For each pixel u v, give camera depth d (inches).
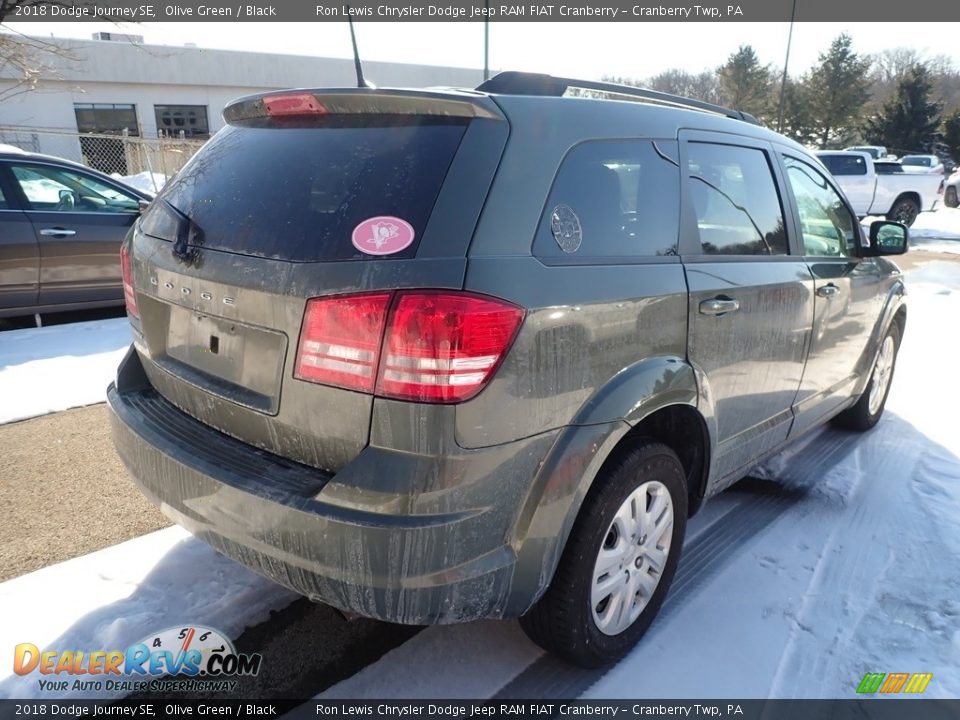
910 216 714.2
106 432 166.1
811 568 118.7
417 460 69.2
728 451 113.7
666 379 90.9
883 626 104.2
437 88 84.9
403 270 69.6
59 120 1138.0
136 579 107.9
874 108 2015.3
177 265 88.7
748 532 130.0
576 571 84.3
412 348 68.2
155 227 96.9
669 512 98.6
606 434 82.0
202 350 87.1
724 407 107.9
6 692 86.3
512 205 76.1
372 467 69.8
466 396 69.1
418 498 69.3
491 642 99.3
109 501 133.2
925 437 178.5
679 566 118.3
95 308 281.0
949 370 236.7
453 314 68.1
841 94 1903.3
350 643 98.0
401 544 69.1
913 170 709.3
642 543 94.8
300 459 77.7
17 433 163.6
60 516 127.2
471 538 72.7
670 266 95.0
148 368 101.2
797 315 123.5
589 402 81.8
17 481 140.2
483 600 75.9
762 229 120.0
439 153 76.6
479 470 71.4
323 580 72.2
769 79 2011.6
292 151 86.7
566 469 78.4
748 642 100.0
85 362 214.2
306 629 100.1
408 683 91.2
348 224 74.9
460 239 71.7
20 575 108.6
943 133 1899.6
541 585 80.6
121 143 1015.0
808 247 134.4
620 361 85.4
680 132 104.2
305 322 73.1
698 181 105.3
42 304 248.2
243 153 92.2
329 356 71.7
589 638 89.1
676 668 94.7
